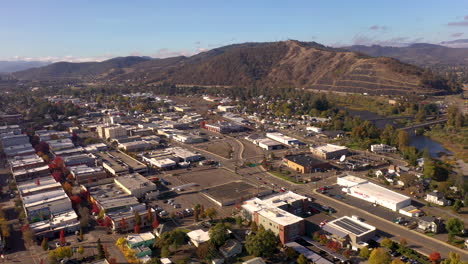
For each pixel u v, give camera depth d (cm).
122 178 14362
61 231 9988
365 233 9538
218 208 12175
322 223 10338
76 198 12400
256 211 10812
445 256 8881
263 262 8575
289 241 9788
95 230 10756
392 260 8569
